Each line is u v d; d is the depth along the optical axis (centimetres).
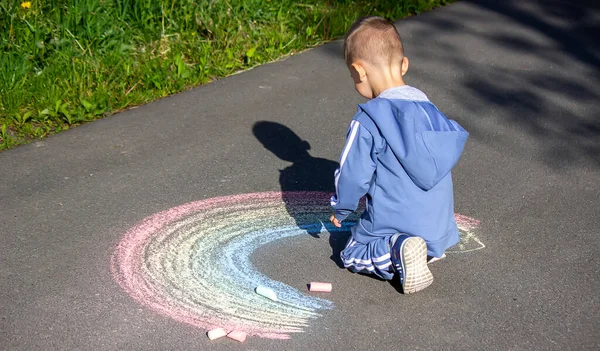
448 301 338
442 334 315
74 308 326
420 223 333
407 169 323
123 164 462
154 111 539
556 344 311
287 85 594
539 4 802
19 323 315
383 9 752
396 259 328
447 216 341
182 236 388
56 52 579
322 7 730
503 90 600
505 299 340
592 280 356
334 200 341
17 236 381
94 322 317
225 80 598
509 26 739
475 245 385
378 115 320
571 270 364
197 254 373
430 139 322
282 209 420
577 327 322
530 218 414
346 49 345
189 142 495
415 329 318
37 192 425
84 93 538
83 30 603
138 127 514
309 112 549
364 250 344
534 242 389
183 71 584
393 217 333
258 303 335
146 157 473
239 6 671
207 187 440
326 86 595
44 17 606
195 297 338
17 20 588
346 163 328
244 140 502
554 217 415
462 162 480
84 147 482
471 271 362
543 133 528
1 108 507
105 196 424
